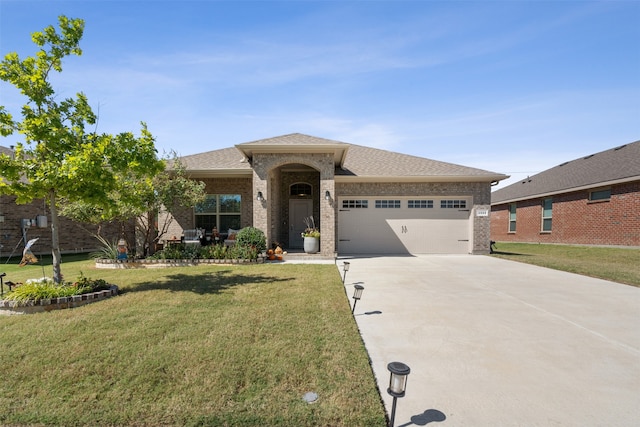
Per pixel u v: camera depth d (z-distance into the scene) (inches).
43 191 231.1
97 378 124.6
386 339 164.9
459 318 197.2
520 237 829.2
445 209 526.3
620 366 136.0
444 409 106.6
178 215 528.7
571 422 100.0
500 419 101.4
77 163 210.2
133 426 99.7
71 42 237.9
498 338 166.1
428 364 137.9
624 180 533.0
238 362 135.4
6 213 533.6
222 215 542.9
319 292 251.4
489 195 524.1
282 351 145.5
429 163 577.3
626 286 285.4
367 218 527.5
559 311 211.0
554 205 710.5
